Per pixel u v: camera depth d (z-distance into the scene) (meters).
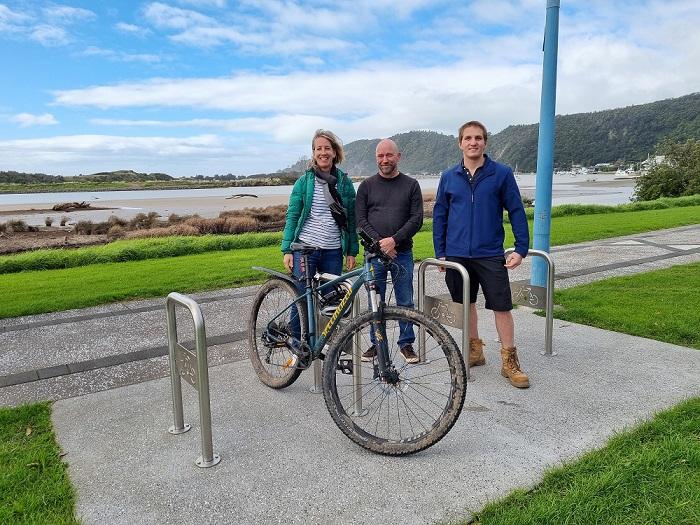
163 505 2.43
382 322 3.03
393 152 3.94
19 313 6.32
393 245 3.71
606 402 3.41
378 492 2.49
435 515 2.30
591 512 2.20
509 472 2.62
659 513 2.19
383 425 3.17
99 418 3.40
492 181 3.82
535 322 5.36
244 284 8.03
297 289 3.68
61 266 11.41
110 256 11.92
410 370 4.06
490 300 3.87
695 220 15.62
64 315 6.30
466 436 3.01
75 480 2.65
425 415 3.30
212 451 2.80
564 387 3.68
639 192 36.84
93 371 4.34
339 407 2.98
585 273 7.98
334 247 4.02
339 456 2.85
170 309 3.06
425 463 2.74
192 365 2.81
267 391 3.80
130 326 5.72
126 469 2.76
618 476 2.43
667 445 2.69
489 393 3.63
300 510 2.37
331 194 3.95
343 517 2.31
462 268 3.81
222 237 14.72
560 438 2.96
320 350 3.43
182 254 13.09
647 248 10.44
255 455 2.88
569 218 17.30
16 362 4.60
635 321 5.16
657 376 3.83
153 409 3.53
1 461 2.83
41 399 3.77
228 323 5.75
